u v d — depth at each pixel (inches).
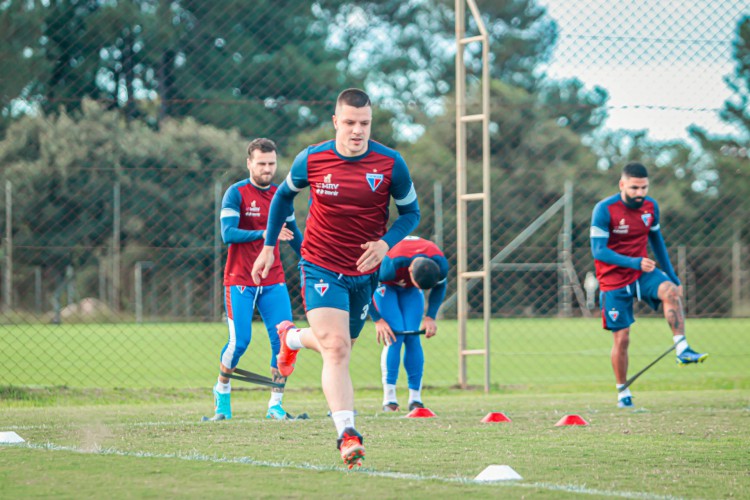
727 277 2608.3
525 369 1375.5
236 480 344.2
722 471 379.2
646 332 2201.0
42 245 2354.8
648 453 433.4
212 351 1560.0
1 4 2170.3
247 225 633.6
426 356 1603.1
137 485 332.8
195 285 2373.3
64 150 2346.2
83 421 578.9
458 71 965.2
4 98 2167.8
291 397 852.6
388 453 431.2
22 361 1254.3
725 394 847.7
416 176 2832.2
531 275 2726.4
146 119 2645.2
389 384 697.0
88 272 2472.9
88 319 2277.3
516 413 649.0
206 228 2352.4
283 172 2338.8
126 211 2363.4
